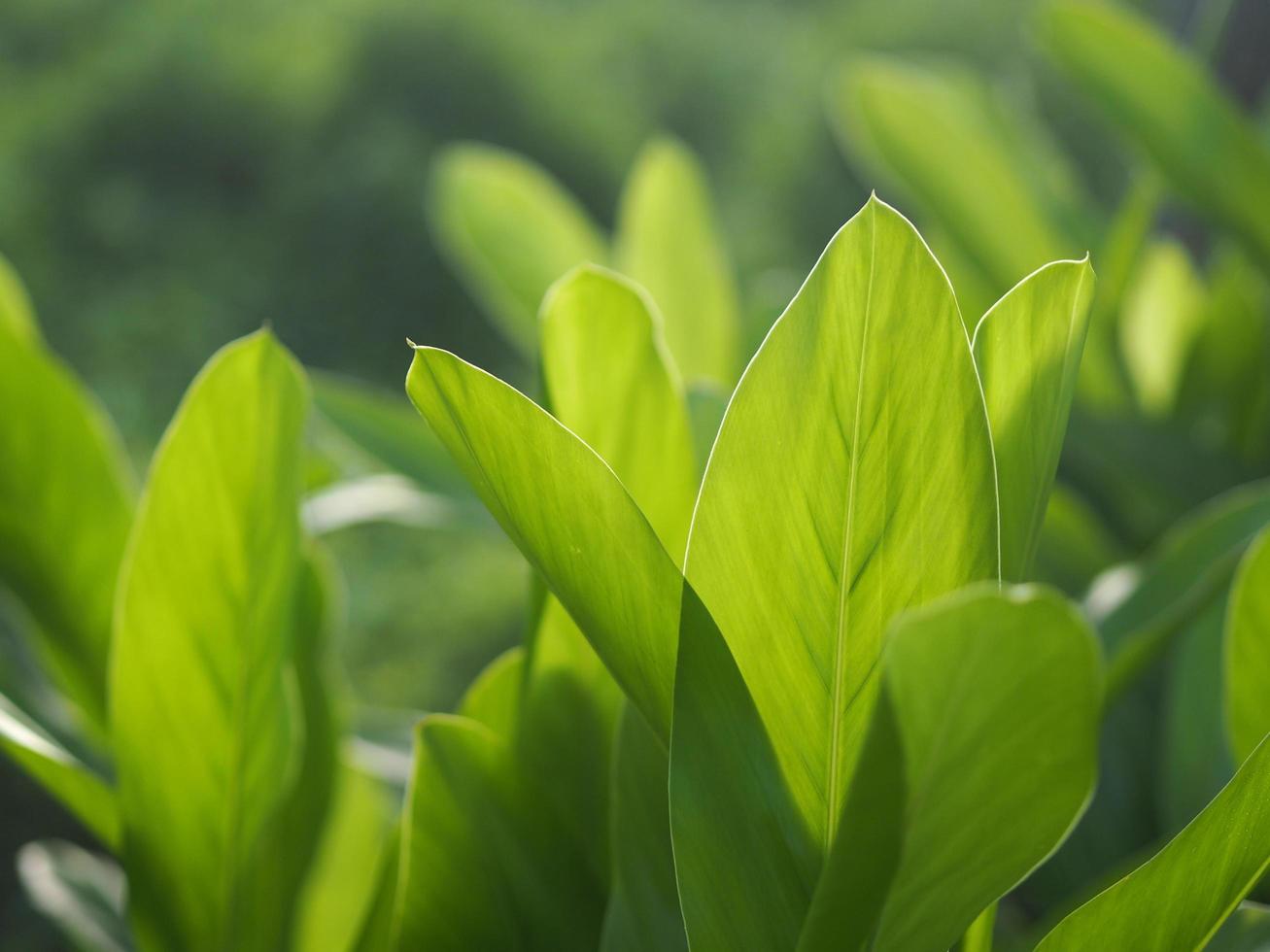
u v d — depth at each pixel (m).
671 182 1.32
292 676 0.77
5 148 9.51
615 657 0.55
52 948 2.50
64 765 0.69
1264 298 1.31
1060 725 0.47
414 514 1.03
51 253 8.93
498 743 0.68
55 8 10.80
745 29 13.41
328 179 9.76
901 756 0.48
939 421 0.51
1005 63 13.07
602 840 0.69
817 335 0.51
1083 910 0.57
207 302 8.93
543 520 0.53
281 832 0.76
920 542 0.52
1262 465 1.17
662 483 0.64
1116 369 1.27
